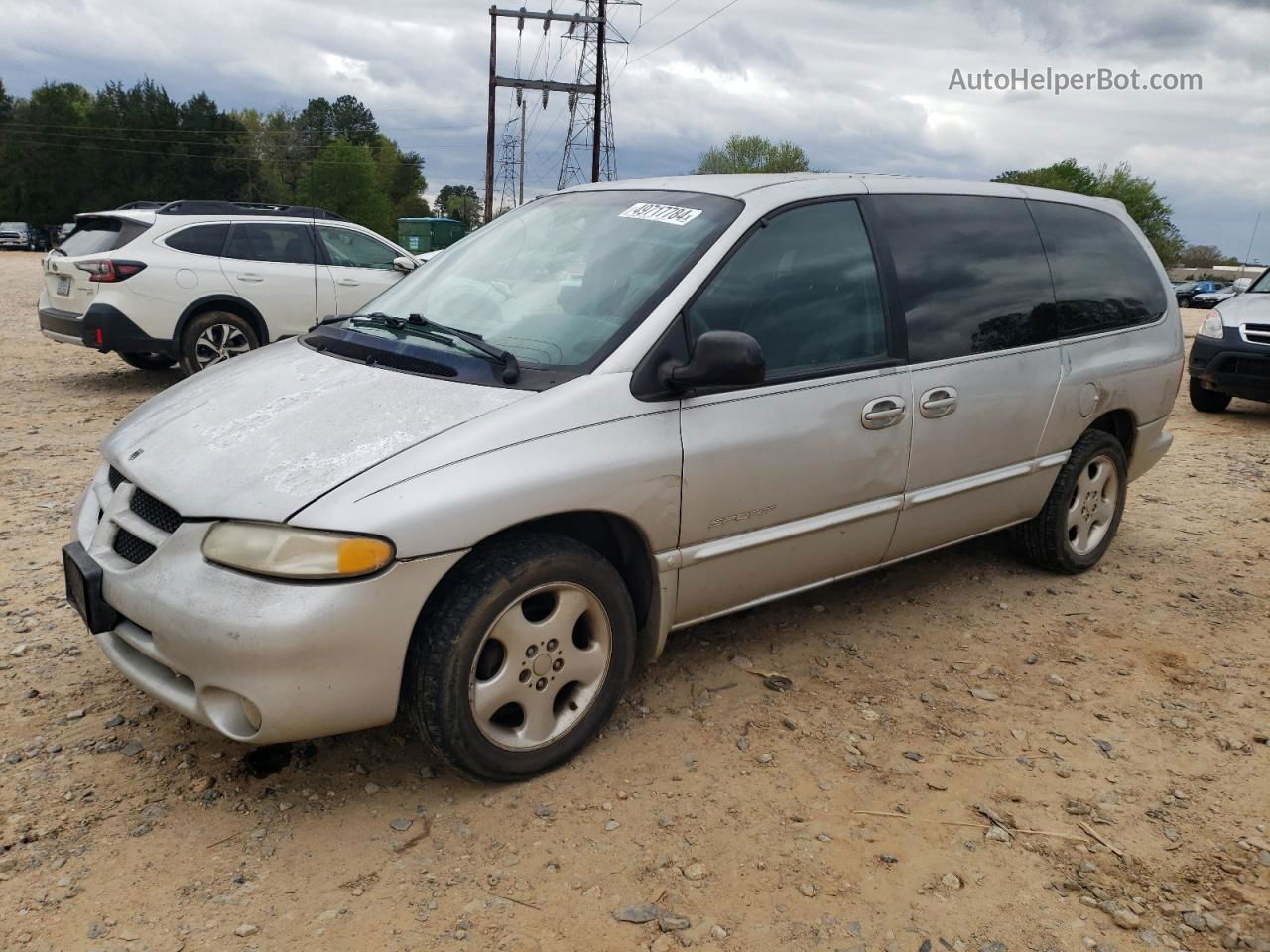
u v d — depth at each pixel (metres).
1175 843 2.83
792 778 3.07
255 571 2.51
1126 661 4.01
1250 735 3.46
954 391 3.87
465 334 3.19
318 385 3.07
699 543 3.23
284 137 100.94
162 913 2.40
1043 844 2.81
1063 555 4.76
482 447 2.72
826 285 3.57
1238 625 4.42
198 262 8.93
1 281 24.48
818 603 4.46
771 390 3.32
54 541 4.86
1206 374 9.52
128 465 2.94
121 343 8.64
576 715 3.05
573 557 2.90
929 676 3.80
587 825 2.80
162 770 2.98
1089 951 2.40
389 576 2.55
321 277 9.59
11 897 2.42
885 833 2.82
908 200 3.97
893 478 3.73
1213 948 2.43
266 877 2.54
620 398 2.98
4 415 7.92
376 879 2.55
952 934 2.44
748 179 3.73
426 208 121.94
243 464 2.70
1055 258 4.49
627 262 3.37
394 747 3.16
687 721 3.37
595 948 2.35
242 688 2.51
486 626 2.74
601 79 38.66
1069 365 4.41
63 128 82.88
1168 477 7.20
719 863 2.66
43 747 3.06
